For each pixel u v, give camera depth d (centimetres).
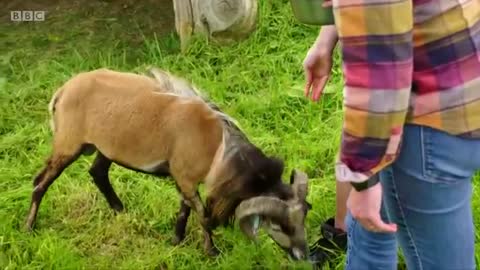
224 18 480
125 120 326
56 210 373
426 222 216
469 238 221
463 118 199
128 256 350
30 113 443
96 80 335
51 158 347
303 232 306
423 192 210
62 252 342
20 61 490
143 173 367
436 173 206
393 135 188
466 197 216
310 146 403
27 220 360
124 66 480
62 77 468
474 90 198
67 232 363
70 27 526
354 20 179
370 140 188
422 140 203
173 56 478
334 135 406
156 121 322
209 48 480
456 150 203
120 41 509
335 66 454
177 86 332
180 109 320
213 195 319
